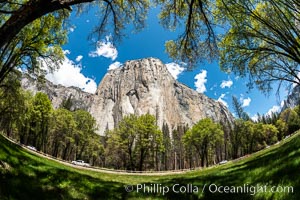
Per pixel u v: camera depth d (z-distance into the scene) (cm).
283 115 12825
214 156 14512
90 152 10881
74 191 1224
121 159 9938
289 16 1941
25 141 9106
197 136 9688
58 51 2842
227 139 13238
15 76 3416
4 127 8481
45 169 1645
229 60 2266
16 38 2669
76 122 10106
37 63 2931
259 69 2369
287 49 2034
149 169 10206
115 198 1259
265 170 1354
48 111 8456
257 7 1984
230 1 1555
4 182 966
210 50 1317
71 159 11375
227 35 2077
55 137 10075
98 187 1444
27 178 1186
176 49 1353
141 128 8538
